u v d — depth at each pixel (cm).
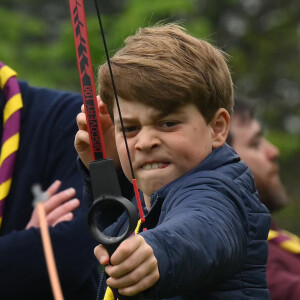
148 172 629
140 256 495
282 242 983
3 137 951
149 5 2864
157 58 627
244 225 593
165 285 512
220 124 654
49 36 3369
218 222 553
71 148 950
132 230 520
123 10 3234
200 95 627
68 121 961
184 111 625
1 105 966
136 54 633
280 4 3862
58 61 3031
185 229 530
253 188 649
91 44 2759
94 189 544
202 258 527
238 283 602
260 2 3806
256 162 1062
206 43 660
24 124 961
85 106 603
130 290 501
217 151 645
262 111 3622
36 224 918
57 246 899
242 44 3775
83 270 907
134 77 618
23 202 941
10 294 902
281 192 1085
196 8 3325
